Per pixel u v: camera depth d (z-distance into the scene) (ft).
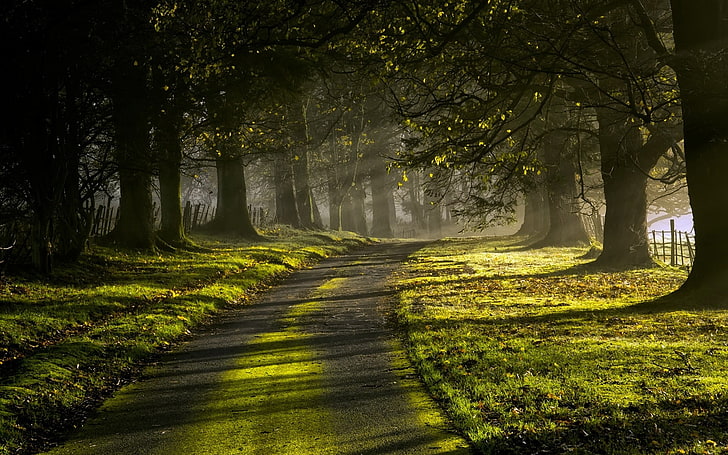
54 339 41.57
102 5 55.93
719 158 45.73
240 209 124.47
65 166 62.39
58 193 62.08
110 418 26.61
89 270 68.85
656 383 25.82
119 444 23.25
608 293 56.95
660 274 70.44
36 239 61.72
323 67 61.93
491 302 53.06
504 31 44.24
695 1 45.73
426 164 49.78
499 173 60.95
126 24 57.93
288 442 22.22
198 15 41.04
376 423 23.68
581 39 45.24
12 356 36.55
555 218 115.24
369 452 20.81
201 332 46.19
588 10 44.70
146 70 65.05
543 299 54.29
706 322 39.45
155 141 75.05
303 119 143.74
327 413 25.25
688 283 48.70
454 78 46.21
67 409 28.14
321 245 125.70
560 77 46.88
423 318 45.21
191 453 21.79
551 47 40.96
